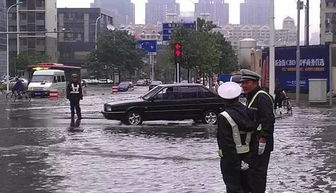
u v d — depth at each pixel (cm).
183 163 1234
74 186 982
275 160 1270
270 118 698
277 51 4431
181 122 2350
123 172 1124
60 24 15800
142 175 1088
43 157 1334
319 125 2178
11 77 10488
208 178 1050
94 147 1512
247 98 730
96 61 9650
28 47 13662
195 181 1021
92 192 928
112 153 1397
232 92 694
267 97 707
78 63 15175
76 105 2428
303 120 2417
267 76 4606
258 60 6178
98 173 1114
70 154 1383
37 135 1825
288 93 4347
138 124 2192
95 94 5897
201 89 2245
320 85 3600
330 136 1783
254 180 693
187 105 2216
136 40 9838
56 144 1581
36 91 5188
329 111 2997
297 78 3681
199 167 1177
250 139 695
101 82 9975
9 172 1128
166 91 2217
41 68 6662
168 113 2203
